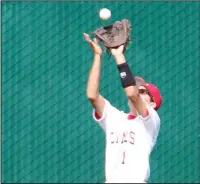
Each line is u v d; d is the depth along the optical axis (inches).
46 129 1096.2
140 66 1091.9
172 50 1094.4
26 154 1095.0
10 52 1103.6
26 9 1106.7
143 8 1098.1
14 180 1093.1
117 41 767.7
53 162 1093.1
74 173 1090.1
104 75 1091.9
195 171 1082.7
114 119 764.0
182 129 1087.0
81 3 1103.6
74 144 1091.9
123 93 1088.8
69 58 1099.3
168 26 1096.2
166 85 1090.1
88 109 1093.1
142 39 1095.0
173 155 1085.1
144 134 755.4
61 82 1098.1
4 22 1104.8
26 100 1099.3
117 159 751.1
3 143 1097.4
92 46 773.9
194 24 1096.2
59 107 1096.2
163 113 1088.8
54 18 1103.6
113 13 1097.4
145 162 752.3
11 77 1102.4
